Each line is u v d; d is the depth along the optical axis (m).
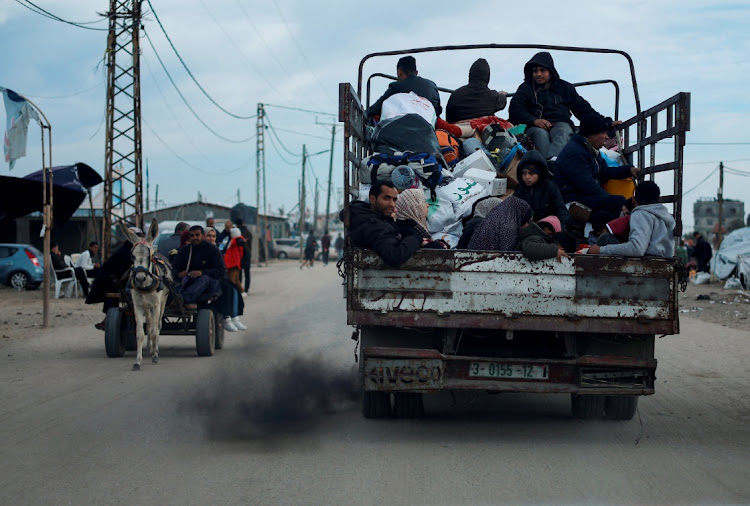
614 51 8.66
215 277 12.10
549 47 8.62
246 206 62.47
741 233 30.31
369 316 6.28
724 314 18.73
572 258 6.20
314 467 5.68
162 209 62.12
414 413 7.25
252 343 13.16
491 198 7.47
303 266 52.38
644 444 6.46
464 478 5.40
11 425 7.10
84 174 22.23
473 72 9.89
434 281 6.26
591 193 7.57
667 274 6.22
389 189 6.58
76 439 6.57
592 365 6.27
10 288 26.28
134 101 27.41
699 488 5.18
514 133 8.80
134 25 27.19
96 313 18.78
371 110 8.81
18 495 5.06
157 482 5.33
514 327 6.21
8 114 14.77
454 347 6.56
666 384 9.54
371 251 6.26
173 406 7.93
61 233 42.66
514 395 8.77
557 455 6.06
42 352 12.28
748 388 9.25
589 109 9.35
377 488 5.16
